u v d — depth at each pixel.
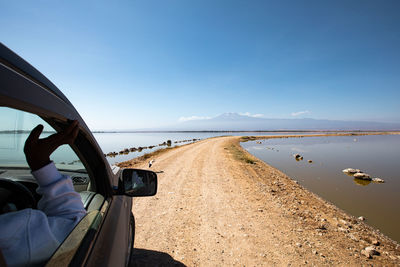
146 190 2.19
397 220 5.79
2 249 0.69
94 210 1.41
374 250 3.71
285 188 8.31
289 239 4.05
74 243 0.93
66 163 1.94
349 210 6.58
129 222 2.41
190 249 3.58
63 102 1.12
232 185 8.12
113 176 2.16
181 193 6.82
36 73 0.93
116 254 1.41
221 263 3.22
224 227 4.47
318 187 9.54
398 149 29.56
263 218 5.03
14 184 1.17
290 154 23.86
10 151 1.19
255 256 3.44
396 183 10.43
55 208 1.00
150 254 3.35
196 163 13.45
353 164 16.45
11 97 0.68
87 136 1.42
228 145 32.19
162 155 17.92
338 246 3.89
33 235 0.79
